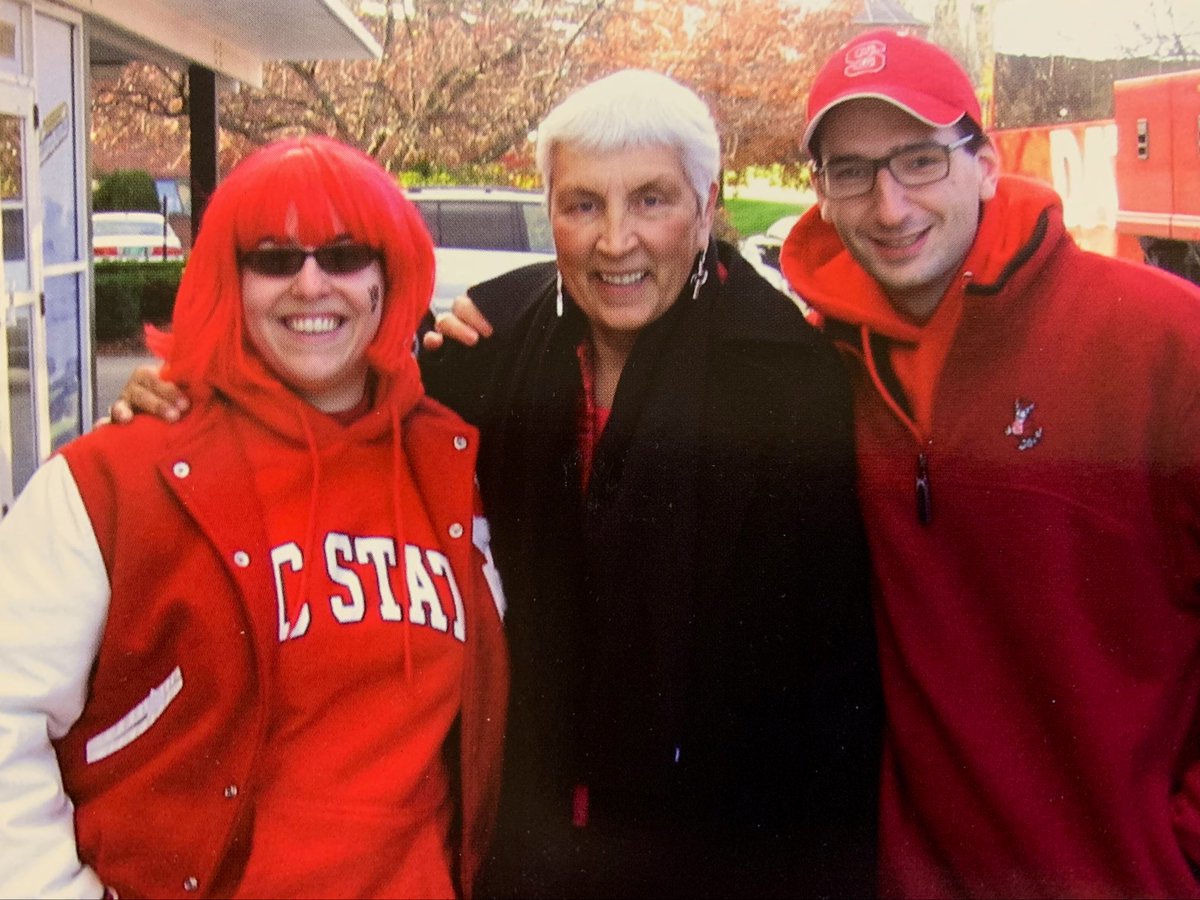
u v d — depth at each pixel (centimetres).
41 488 116
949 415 126
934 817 133
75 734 123
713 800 137
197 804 120
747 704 134
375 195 118
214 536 114
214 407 120
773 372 129
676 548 132
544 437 134
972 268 124
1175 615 130
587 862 139
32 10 324
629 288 126
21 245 326
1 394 308
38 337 332
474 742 132
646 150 121
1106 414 124
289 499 121
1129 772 129
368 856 121
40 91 332
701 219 126
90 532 114
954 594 129
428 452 128
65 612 114
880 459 129
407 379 126
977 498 126
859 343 129
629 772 137
